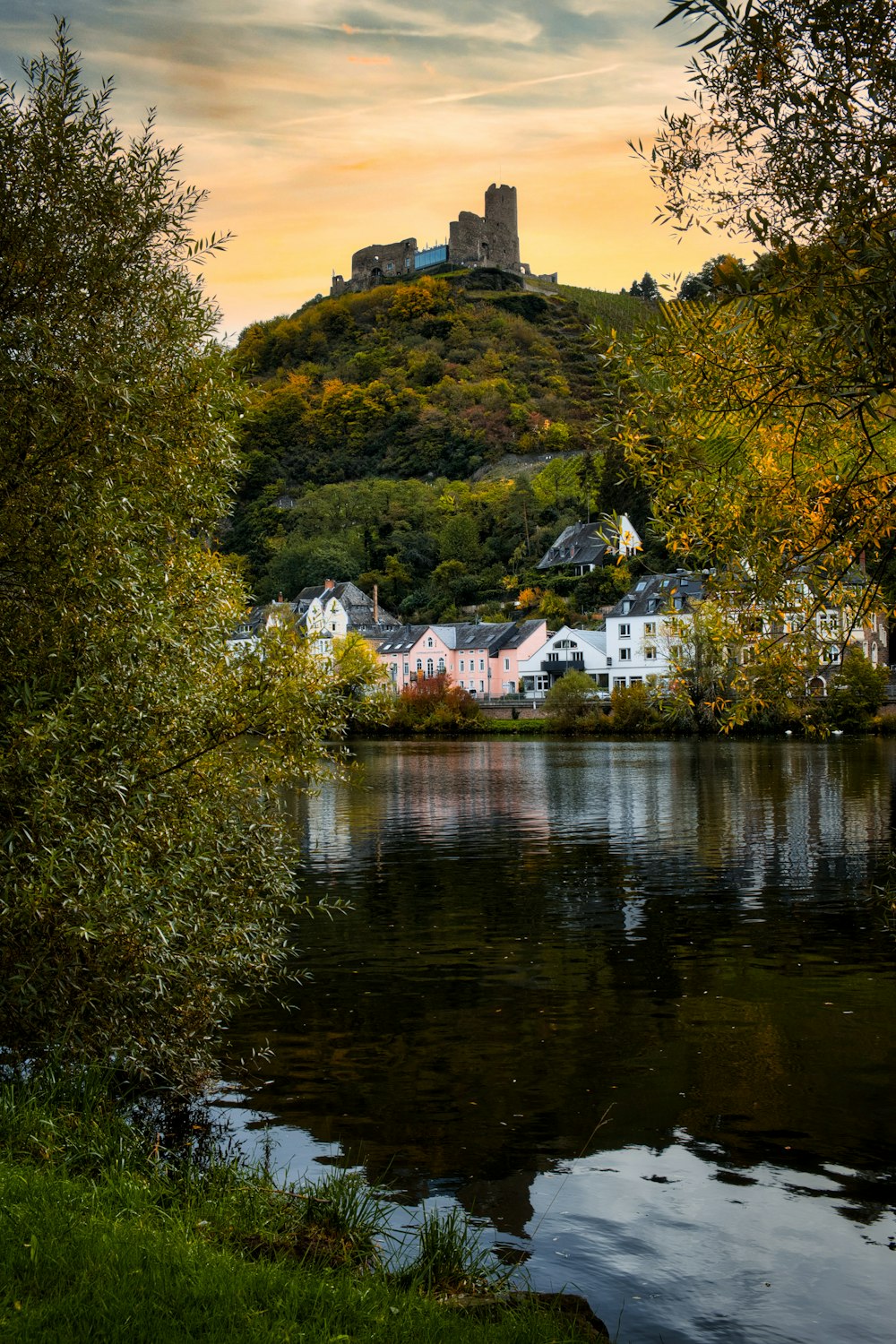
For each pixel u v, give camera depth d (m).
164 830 9.12
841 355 5.87
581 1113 9.93
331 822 33.00
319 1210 7.42
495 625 118.75
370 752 70.44
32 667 8.47
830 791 38.28
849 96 5.58
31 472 8.32
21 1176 6.44
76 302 8.85
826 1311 6.86
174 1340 4.79
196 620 10.34
